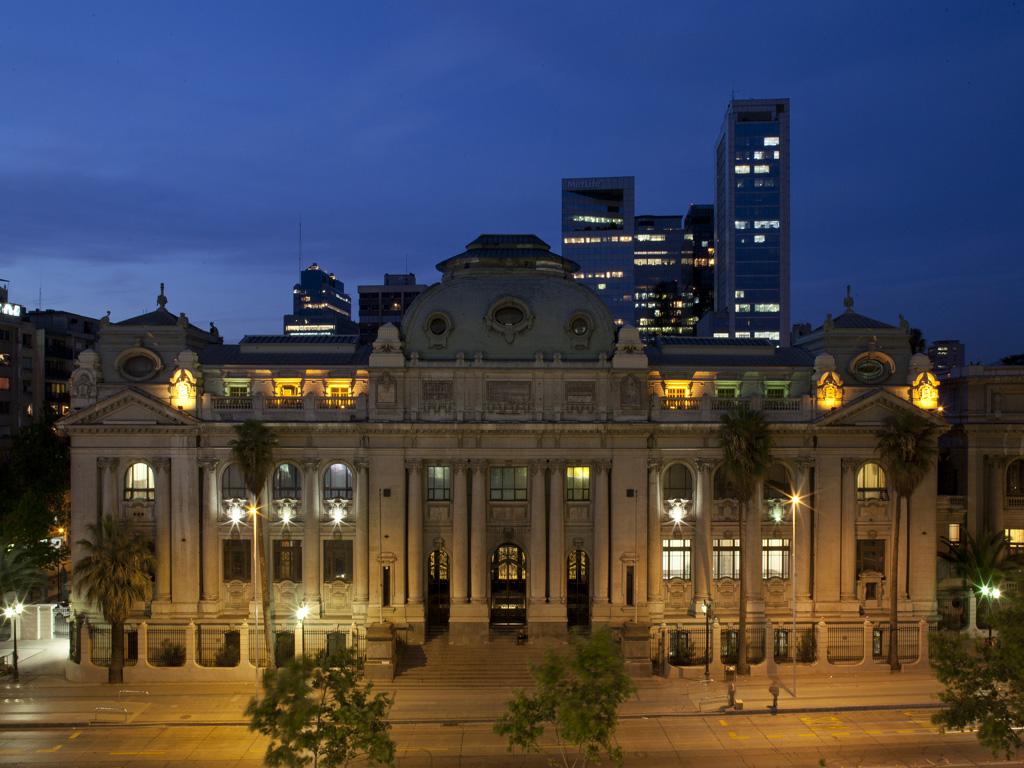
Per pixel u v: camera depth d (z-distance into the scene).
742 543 61.59
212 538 65.56
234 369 69.62
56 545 86.00
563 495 66.69
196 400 66.12
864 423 66.75
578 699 39.16
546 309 67.88
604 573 66.06
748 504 64.94
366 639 61.06
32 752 48.56
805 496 66.94
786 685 59.59
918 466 61.47
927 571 67.31
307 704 37.56
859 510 67.38
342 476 66.69
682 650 65.25
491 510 67.12
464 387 66.50
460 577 66.00
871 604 67.06
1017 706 38.31
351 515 66.00
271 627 62.00
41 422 96.50
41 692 58.25
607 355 67.12
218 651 63.62
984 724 38.53
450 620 65.62
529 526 67.06
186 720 53.22
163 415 65.00
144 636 60.53
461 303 67.69
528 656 63.25
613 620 65.81
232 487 66.56
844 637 64.56
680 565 67.12
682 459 66.75
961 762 47.09
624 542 66.06
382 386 66.12
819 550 66.88
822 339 71.25
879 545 67.88
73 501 65.31
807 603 66.56
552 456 66.31
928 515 67.44
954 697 40.72
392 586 65.69
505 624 68.19
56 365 130.12
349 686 39.34
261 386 67.56
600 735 39.25
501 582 68.44
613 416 66.44
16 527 77.75
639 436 66.31
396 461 66.06
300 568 66.12
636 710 54.78
